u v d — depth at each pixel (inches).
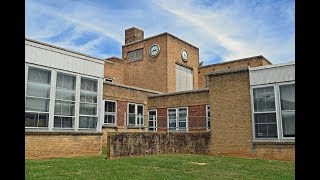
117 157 454.6
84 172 301.9
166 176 296.7
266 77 507.5
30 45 426.3
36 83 430.3
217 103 566.6
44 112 435.8
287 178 298.5
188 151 575.2
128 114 799.1
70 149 460.1
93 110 509.0
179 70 1171.3
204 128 729.6
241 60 1122.7
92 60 515.2
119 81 1200.8
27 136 407.2
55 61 457.1
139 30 1298.0
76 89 484.4
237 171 345.7
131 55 1230.9
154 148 528.4
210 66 1230.9
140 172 317.7
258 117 510.3
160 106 837.2
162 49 1130.0
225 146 541.0
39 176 265.6
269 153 485.4
